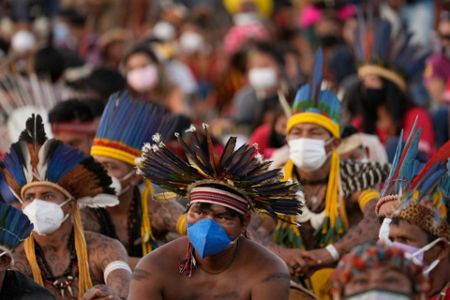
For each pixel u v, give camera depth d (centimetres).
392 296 945
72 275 1392
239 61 2995
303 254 1528
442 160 1199
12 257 1273
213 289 1218
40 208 1372
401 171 1227
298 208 1223
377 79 1997
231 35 3195
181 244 1234
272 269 1223
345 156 1672
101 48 2950
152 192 1548
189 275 1219
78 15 3192
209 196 1198
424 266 1175
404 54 2009
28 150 1385
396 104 1991
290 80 2380
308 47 2888
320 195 1579
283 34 3278
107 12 3503
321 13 2834
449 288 1210
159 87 2542
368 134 1914
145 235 1540
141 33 3444
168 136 1535
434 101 2452
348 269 952
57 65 2402
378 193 1562
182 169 1209
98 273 1398
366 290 947
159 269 1220
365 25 2050
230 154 1188
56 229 1384
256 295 1214
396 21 2727
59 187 1386
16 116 1914
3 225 1249
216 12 3672
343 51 2453
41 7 3125
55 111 1666
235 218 1201
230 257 1221
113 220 1544
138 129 1519
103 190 1409
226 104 3019
